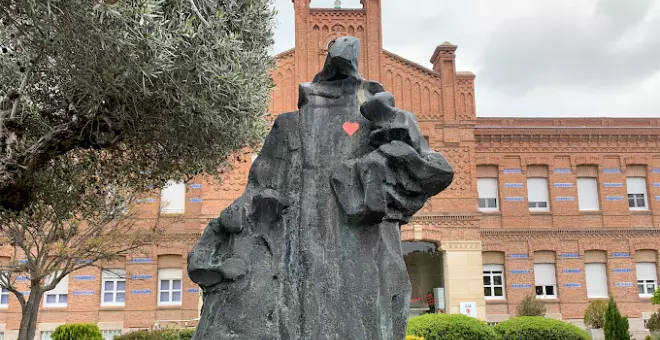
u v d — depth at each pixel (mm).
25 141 7516
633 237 27172
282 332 3059
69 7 5793
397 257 3264
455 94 25281
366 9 25359
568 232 26906
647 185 27750
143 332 17328
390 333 3102
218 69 7195
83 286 24109
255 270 3188
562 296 26328
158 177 9250
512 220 26859
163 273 24578
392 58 25344
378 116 3367
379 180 3135
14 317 23812
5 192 7637
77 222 14930
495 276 26516
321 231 3229
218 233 3389
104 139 7785
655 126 28219
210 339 3043
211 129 7906
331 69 3621
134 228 23844
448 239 23969
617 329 15492
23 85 6879
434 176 3211
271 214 3299
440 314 13391
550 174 27438
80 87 7070
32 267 14828
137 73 6547
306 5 25219
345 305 3070
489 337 12875
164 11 6965
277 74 24531
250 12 8227
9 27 6668
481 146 27438
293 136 3498
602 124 28391
